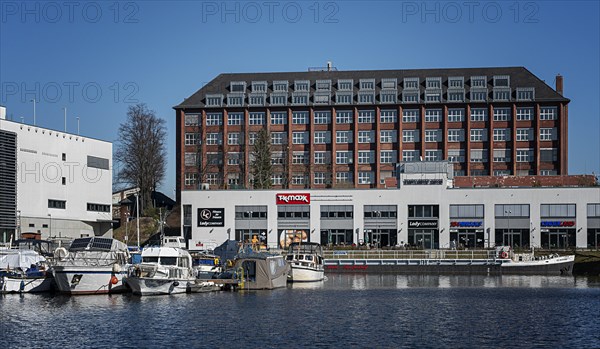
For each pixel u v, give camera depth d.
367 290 77.44
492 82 155.25
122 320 53.00
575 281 90.19
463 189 122.06
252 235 127.19
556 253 111.12
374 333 48.25
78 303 62.25
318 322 52.78
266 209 127.19
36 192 120.62
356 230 124.50
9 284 69.44
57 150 126.44
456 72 160.00
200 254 89.62
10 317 54.25
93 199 136.75
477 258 108.31
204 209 128.25
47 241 88.31
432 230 122.69
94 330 48.91
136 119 155.50
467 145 152.62
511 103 152.00
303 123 157.75
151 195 163.00
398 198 123.75
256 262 76.81
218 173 158.12
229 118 159.12
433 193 122.88
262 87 160.25
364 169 155.38
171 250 70.94
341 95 157.38
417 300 67.06
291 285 84.00
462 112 153.88
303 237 125.88
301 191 126.31
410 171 130.75
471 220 121.69
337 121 157.00
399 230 123.38
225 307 60.59
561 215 119.62
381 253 111.81
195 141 158.50
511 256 106.50
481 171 152.75
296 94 158.25
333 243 124.75
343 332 48.59
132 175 153.75
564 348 43.31
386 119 155.88
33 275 71.88
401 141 154.75
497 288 80.00
